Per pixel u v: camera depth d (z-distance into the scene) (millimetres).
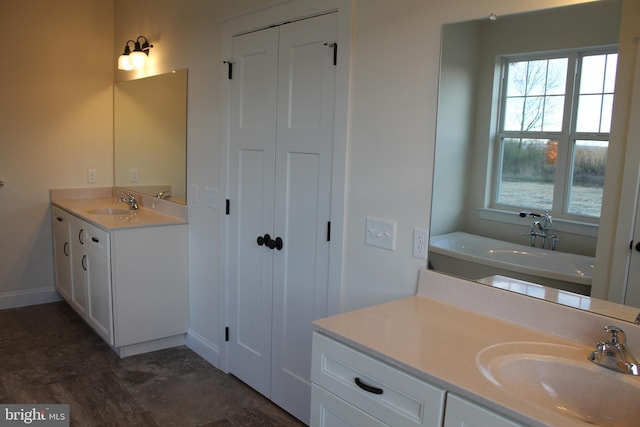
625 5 1438
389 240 2090
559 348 1522
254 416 2693
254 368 2934
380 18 2062
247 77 2807
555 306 1617
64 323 3889
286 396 2715
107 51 4406
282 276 2670
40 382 2963
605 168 1503
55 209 4160
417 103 1950
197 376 3113
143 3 3857
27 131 4117
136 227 3217
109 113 4473
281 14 2541
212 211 3168
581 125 1540
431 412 1351
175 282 3438
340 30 2229
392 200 2068
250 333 2943
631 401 1336
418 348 1498
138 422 2596
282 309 2689
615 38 1461
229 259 3045
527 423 1147
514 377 1440
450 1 1823
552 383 1449
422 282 1973
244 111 2852
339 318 1729
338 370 1624
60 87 4223
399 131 2021
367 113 2143
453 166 1853
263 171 2742
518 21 1654
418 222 1980
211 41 3078
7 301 4176
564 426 1104
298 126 2496
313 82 2396
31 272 4266
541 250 1648
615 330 1425
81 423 2559
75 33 4242
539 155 1634
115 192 4484
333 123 2297
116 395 2852
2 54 3951
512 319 1717
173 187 3584
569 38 1547
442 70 1862
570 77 1553
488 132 1750
